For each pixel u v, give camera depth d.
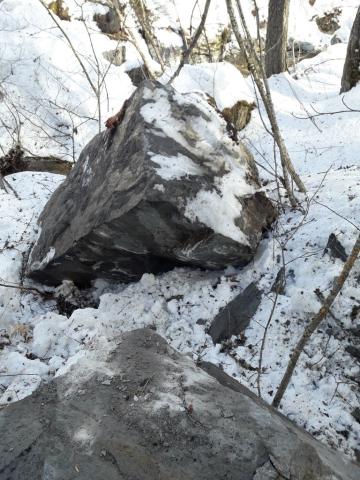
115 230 3.93
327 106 8.77
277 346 3.56
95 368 2.68
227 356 3.62
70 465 2.12
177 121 4.02
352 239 3.79
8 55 9.20
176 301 4.16
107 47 9.91
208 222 3.80
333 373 3.37
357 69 8.75
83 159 4.79
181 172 3.75
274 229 4.34
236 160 4.17
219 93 9.11
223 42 12.33
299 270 3.89
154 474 2.12
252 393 2.80
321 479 2.21
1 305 4.68
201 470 2.15
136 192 3.71
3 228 5.30
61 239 4.52
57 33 9.77
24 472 2.11
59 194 4.94
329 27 14.17
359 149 6.92
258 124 9.18
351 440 3.04
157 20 11.39
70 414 2.40
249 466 2.16
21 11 9.91
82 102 9.02
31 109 8.78
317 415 3.12
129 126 4.11
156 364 2.72
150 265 4.39
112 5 7.59
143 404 2.45
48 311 4.77
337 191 4.59
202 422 2.36
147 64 6.98
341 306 3.50
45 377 3.67
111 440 2.25
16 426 2.34
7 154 8.07
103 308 4.33
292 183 4.73
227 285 4.07
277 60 10.93
